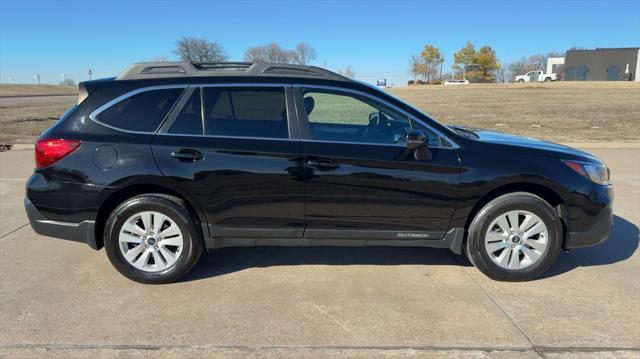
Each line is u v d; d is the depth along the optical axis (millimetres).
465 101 31250
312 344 2996
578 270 4180
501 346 2979
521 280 3912
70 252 4539
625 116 19156
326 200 3777
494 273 3895
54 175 3703
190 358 2850
